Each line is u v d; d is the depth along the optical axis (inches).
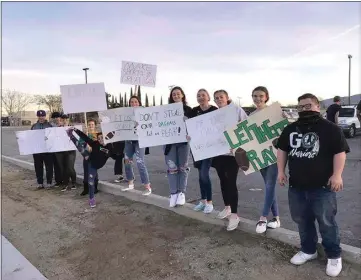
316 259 154.6
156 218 219.8
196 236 187.9
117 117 259.1
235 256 162.7
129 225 211.9
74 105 292.2
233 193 187.0
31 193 311.1
